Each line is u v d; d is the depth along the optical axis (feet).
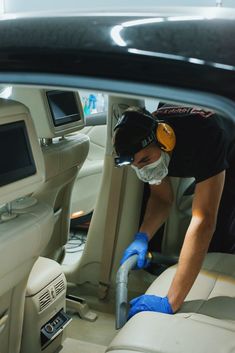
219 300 4.71
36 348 5.24
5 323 4.33
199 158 4.71
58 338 5.92
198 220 4.57
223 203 6.17
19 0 12.03
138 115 4.85
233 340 4.00
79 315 7.09
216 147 4.68
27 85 2.25
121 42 2.09
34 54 2.18
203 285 4.99
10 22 2.38
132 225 6.75
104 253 6.99
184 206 6.82
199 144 4.76
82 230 10.03
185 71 1.99
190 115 4.97
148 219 6.31
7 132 3.52
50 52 2.16
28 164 3.75
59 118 6.43
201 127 4.83
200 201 4.63
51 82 2.19
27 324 5.07
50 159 6.16
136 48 2.06
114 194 6.70
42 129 6.24
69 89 2.20
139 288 6.89
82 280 7.36
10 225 3.79
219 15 2.30
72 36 2.18
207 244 4.54
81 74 2.11
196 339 3.99
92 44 2.11
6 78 2.26
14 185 3.59
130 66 2.04
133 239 6.81
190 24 2.17
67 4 11.79
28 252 3.94
